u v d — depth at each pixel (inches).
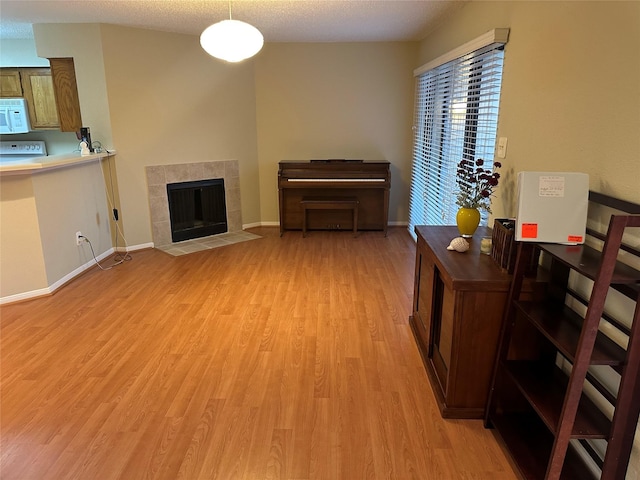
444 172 153.9
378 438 75.5
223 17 150.9
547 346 75.0
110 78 165.6
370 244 192.4
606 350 53.7
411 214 214.1
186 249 185.5
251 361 99.0
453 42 143.7
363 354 102.2
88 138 162.2
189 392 87.7
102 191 170.6
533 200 64.2
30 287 132.4
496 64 104.0
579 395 52.2
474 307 75.1
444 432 77.0
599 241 63.9
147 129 178.4
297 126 213.3
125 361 98.8
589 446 63.2
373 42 202.4
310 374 94.1
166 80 179.3
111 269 160.7
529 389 66.2
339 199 203.0
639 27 55.8
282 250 183.9
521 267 69.7
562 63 75.4
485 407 79.7
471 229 97.2
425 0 126.4
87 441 74.2
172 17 151.1
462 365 78.0
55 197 140.3
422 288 105.1
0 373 93.8
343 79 207.3
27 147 210.4
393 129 213.3
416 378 93.0
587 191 63.4
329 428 77.8
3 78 194.1
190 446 73.3
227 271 158.6
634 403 52.1
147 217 185.0
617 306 59.3
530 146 87.9
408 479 66.9
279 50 203.8
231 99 200.4
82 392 87.4
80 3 133.1
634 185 56.9
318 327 115.3
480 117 119.5
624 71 58.9
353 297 134.8
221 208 208.2
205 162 197.5
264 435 76.0
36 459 70.2
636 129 56.4
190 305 129.0
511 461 70.4
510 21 97.1
